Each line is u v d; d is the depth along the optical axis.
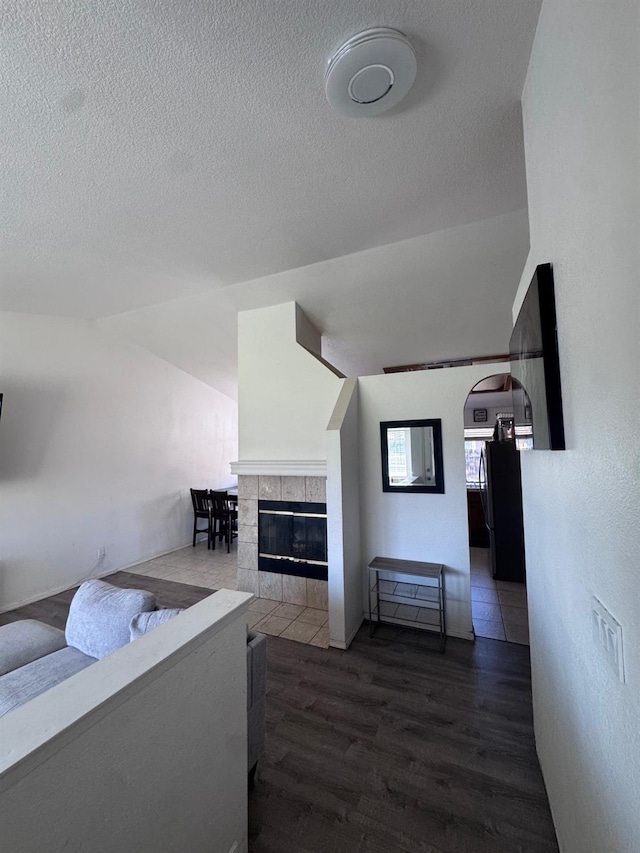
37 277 3.02
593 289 0.80
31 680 1.73
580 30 0.84
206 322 4.18
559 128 1.01
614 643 0.76
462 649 2.76
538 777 1.67
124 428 4.86
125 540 4.80
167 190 1.99
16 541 3.72
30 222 2.23
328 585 3.10
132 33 1.15
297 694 2.26
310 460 3.51
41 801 0.71
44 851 0.72
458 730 1.95
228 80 1.34
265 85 1.36
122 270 2.96
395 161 1.84
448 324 3.82
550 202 1.12
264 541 3.74
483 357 4.52
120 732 0.88
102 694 0.84
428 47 1.25
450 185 2.05
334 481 2.87
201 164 1.80
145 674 0.93
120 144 1.64
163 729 1.00
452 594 3.01
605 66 0.71
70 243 2.50
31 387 3.90
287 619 3.26
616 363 0.70
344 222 2.39
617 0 0.65
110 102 1.41
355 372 5.03
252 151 1.72
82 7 1.08
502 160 1.85
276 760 1.78
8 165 1.74
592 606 0.90
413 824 1.47
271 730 1.97
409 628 3.09
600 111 0.74
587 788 0.99
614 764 0.79
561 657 1.24
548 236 1.15
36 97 1.37
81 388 4.36
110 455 4.66
